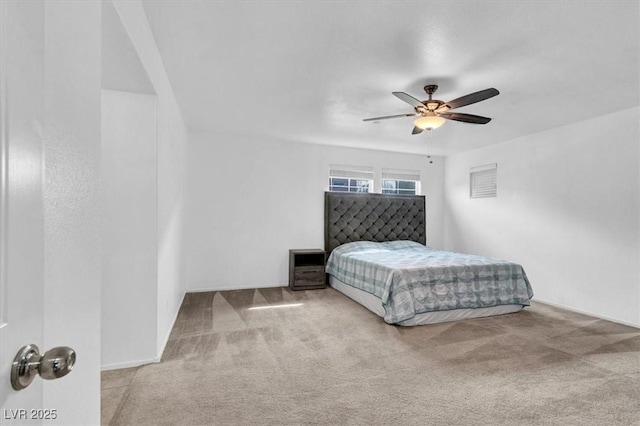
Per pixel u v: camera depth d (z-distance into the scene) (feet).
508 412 5.96
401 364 7.86
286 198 16.79
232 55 7.91
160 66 8.07
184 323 10.73
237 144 15.89
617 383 7.00
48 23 2.33
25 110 1.74
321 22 6.51
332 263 16.31
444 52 7.60
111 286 7.60
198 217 15.25
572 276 12.88
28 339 1.76
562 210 13.33
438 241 20.11
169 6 6.04
